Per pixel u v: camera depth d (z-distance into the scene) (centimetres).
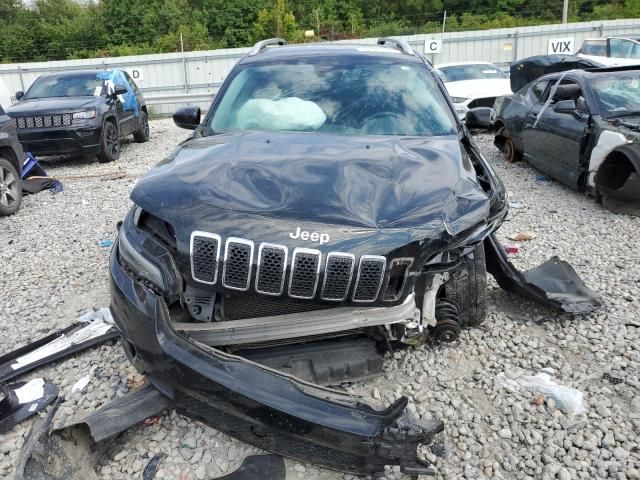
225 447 274
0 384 330
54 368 351
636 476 257
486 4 4838
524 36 2370
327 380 290
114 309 276
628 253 529
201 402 246
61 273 515
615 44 1315
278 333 261
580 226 617
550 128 772
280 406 229
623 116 674
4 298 463
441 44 2358
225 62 2394
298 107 387
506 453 274
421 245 256
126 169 1025
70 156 1170
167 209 262
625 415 299
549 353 358
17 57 4525
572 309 387
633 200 641
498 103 996
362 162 300
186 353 241
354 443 226
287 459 265
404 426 224
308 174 284
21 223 686
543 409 303
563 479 255
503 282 411
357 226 254
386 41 520
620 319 398
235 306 269
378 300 254
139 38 4575
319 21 4481
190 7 4703
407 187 282
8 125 727
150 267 260
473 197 286
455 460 269
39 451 229
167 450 273
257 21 4434
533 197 741
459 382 327
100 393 320
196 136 379
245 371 237
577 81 751
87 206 755
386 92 397
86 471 246
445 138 362
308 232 248
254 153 312
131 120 1259
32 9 5438
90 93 1134
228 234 246
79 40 4603
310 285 246
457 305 347
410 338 304
